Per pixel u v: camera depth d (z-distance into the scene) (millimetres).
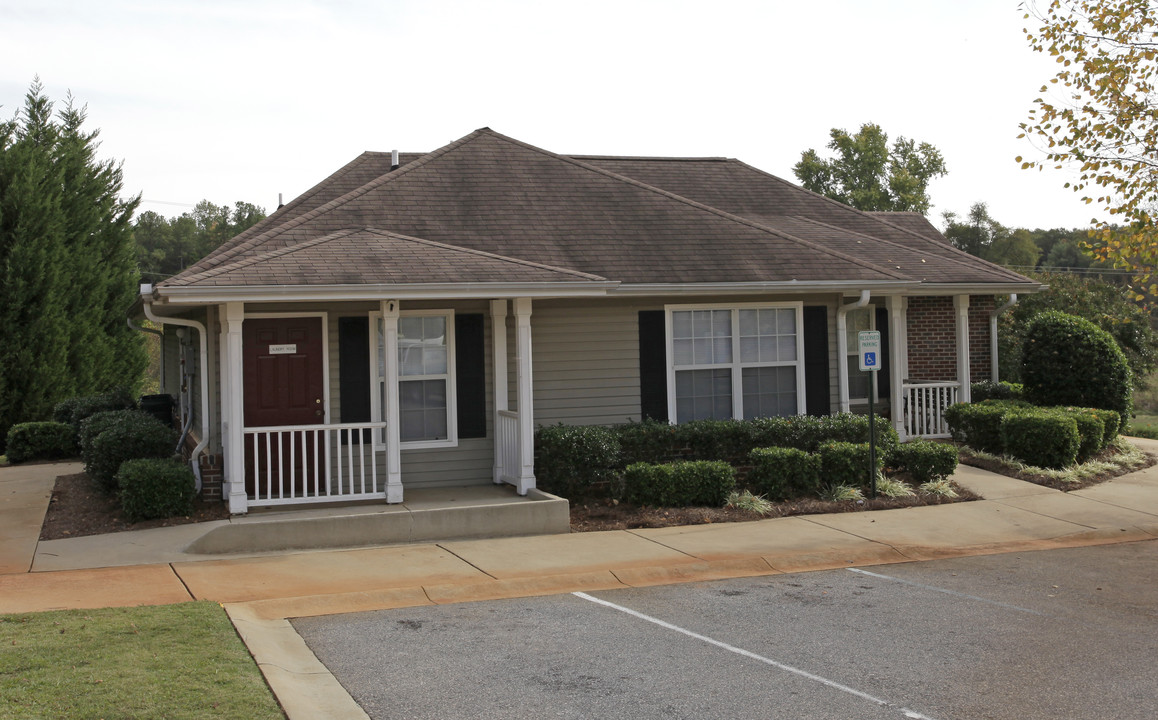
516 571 9867
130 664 6484
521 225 15055
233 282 10898
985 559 10797
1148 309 29109
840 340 15273
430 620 8258
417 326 13414
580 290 12281
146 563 9914
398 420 12188
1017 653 7430
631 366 14469
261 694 6035
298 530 10789
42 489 14836
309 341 12875
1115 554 11039
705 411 14883
